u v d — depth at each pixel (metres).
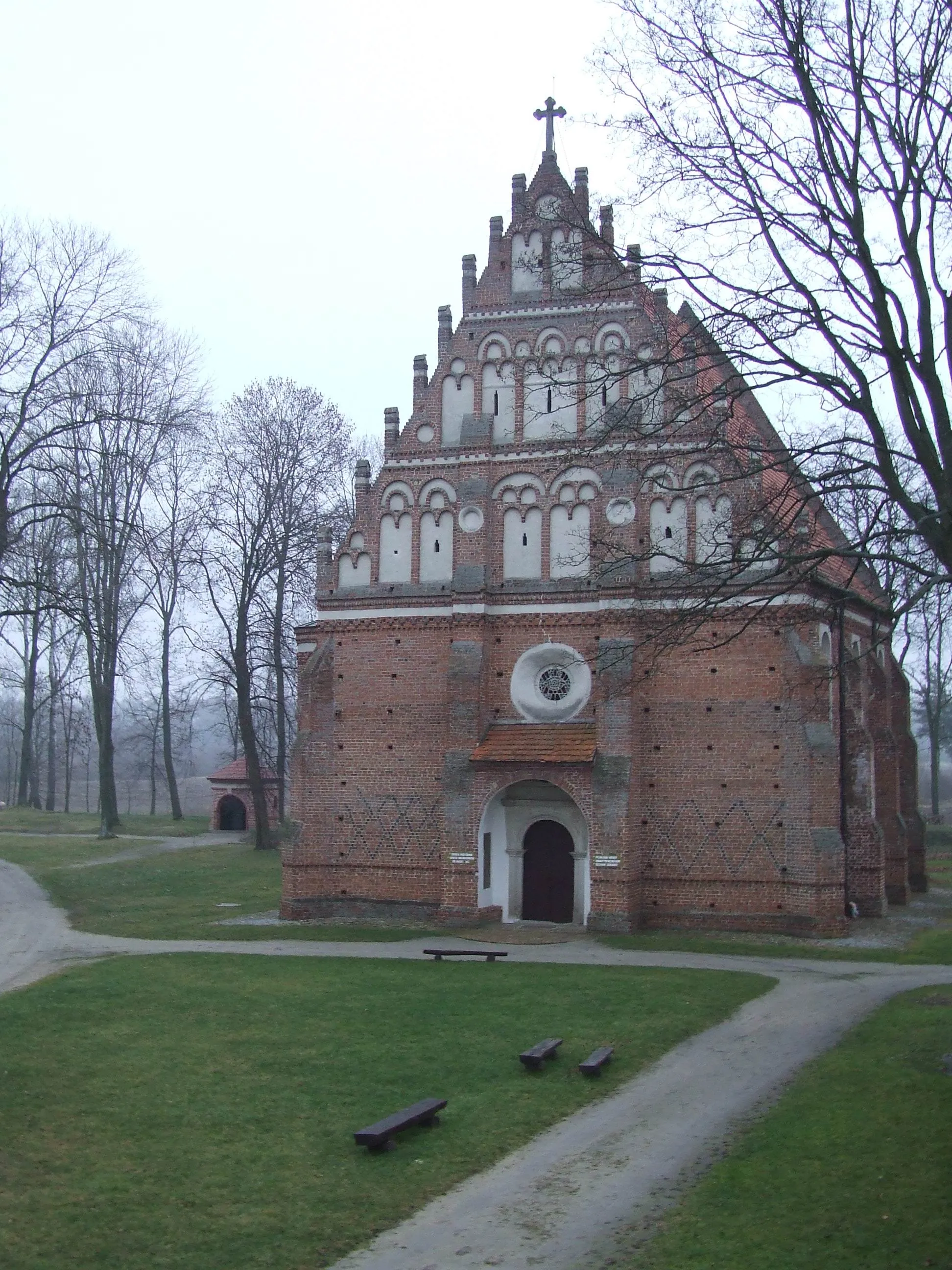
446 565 39.72
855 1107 18.16
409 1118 17.38
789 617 29.83
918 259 18.78
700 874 35.94
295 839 39.50
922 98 18.81
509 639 38.56
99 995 26.42
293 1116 18.25
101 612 65.88
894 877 42.94
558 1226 14.30
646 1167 16.23
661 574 37.12
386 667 39.78
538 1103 18.95
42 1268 13.06
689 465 36.94
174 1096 19.14
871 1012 24.78
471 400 40.03
